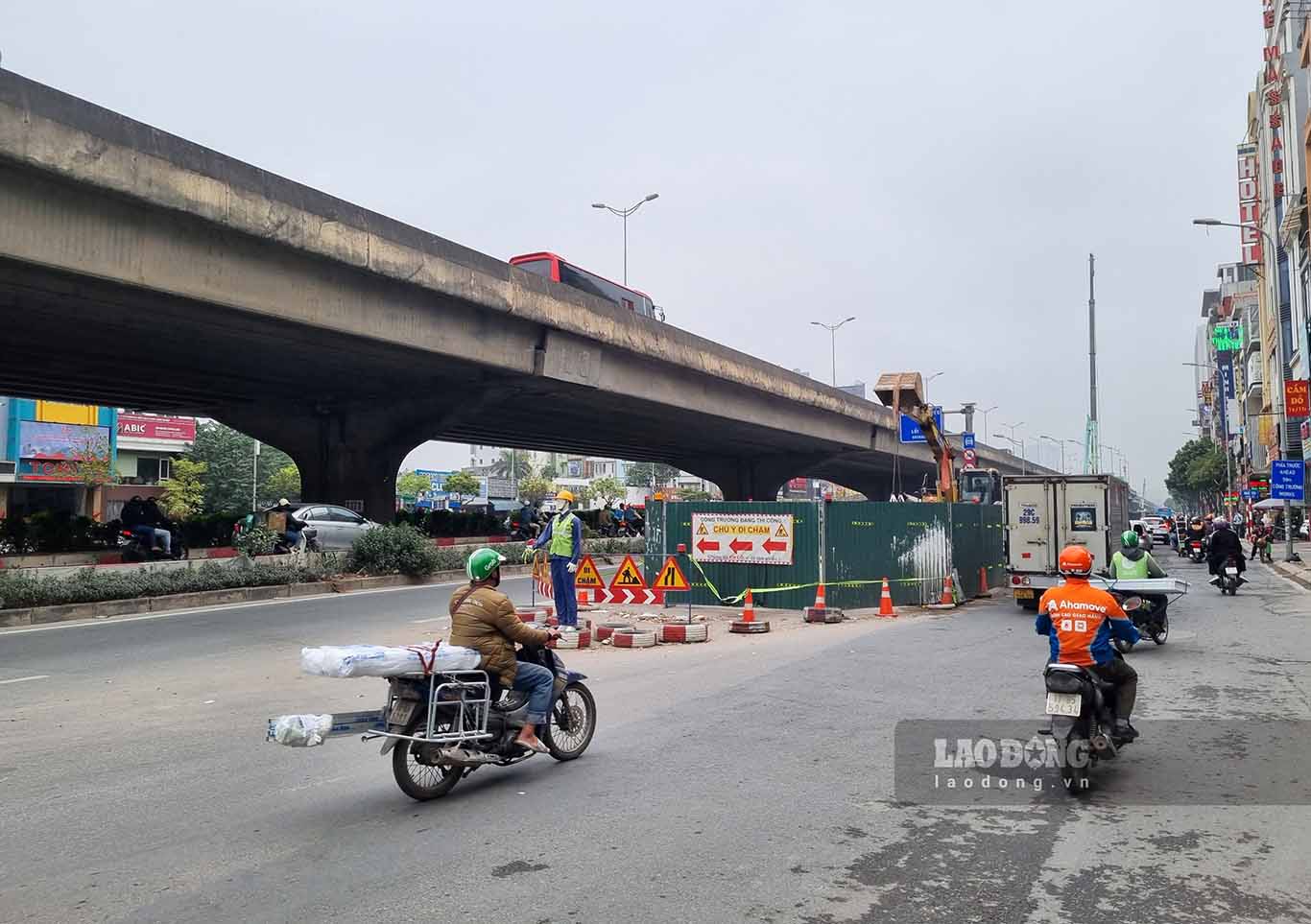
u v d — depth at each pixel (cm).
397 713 602
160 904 444
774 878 472
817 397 4550
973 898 447
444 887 463
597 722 838
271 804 604
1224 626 1534
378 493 3206
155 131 1677
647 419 3884
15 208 1524
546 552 1609
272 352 2389
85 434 5406
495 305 2495
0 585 1593
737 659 1195
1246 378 7044
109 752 742
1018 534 1852
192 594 1845
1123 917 426
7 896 454
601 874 478
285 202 1917
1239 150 6272
